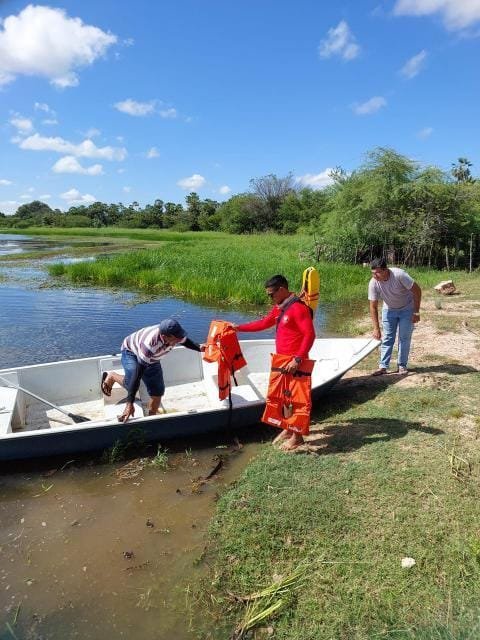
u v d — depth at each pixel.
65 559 4.17
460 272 21.86
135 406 6.34
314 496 4.61
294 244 35.06
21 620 3.57
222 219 76.25
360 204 23.70
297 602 3.54
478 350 9.05
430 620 3.25
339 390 7.33
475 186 23.73
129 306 15.66
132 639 3.39
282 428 5.79
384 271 7.11
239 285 17.09
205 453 5.84
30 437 5.28
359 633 3.25
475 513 4.26
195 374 7.66
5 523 4.66
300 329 5.22
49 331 12.45
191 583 3.84
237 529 4.30
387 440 5.61
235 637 3.34
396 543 3.97
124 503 4.92
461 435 5.63
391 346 7.72
